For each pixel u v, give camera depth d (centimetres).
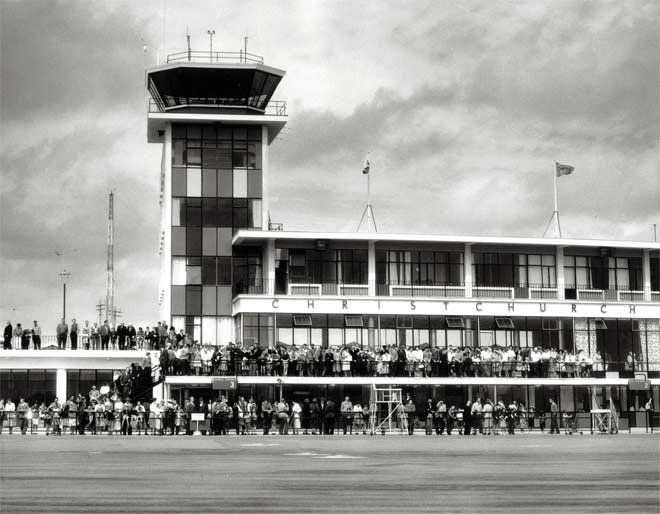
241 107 9838
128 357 9019
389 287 9538
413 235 9469
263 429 7412
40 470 3086
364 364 8325
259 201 9750
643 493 2286
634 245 9862
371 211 9706
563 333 9475
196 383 7988
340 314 9150
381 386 8494
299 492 2328
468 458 3769
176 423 7000
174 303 9531
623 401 9269
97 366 9012
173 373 8012
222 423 7075
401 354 8425
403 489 2402
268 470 3069
